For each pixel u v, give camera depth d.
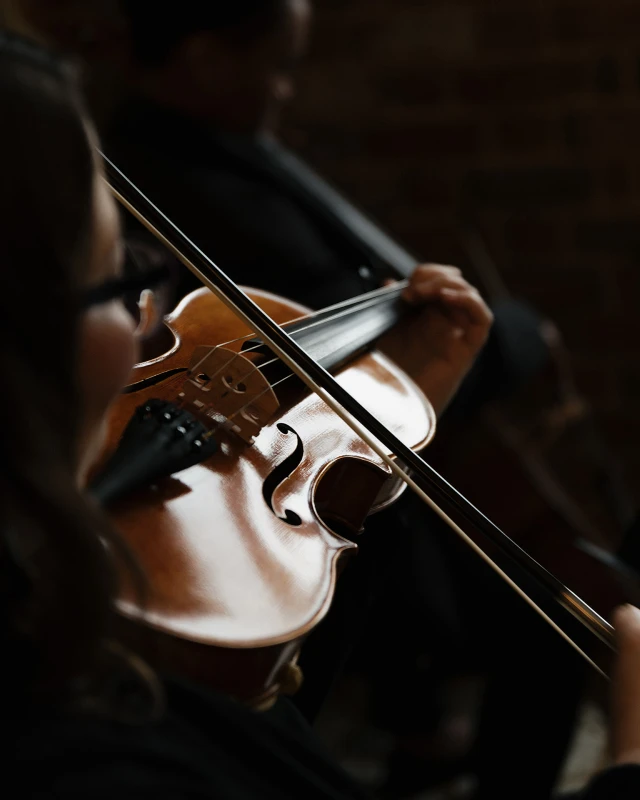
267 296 1.54
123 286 0.76
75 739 0.63
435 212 3.61
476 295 1.58
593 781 0.83
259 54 1.92
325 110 3.60
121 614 0.79
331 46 3.57
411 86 3.55
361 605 1.26
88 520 0.64
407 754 2.55
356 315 1.53
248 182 1.91
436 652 2.28
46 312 0.62
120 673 0.69
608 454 3.34
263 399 1.16
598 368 3.60
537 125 3.51
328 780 0.79
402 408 1.37
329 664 1.21
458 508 1.17
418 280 1.60
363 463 1.21
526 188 3.55
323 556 1.02
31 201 0.61
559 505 2.27
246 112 1.98
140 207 1.22
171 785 0.64
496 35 3.48
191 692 0.74
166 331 1.29
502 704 2.29
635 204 3.50
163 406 1.09
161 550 0.91
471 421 2.25
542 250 3.58
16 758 0.61
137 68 1.93
